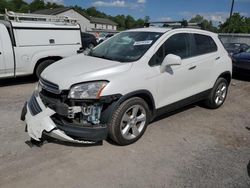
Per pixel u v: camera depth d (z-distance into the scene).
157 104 3.95
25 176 2.93
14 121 4.45
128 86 3.39
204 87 4.91
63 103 3.20
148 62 3.74
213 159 3.47
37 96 3.62
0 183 2.79
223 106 5.79
